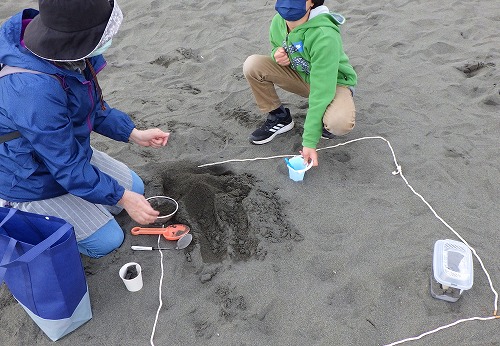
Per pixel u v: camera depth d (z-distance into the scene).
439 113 3.48
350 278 2.33
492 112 3.46
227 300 2.26
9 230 2.12
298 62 2.94
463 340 2.04
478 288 2.26
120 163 2.80
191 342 2.10
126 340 2.13
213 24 5.07
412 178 2.91
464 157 3.05
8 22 2.02
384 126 3.38
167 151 3.31
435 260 2.24
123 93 4.05
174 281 2.37
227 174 3.09
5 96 1.91
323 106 2.71
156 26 5.14
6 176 2.14
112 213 2.76
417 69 4.00
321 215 2.69
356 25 4.77
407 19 4.80
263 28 4.89
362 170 3.00
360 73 4.00
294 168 2.91
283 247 2.51
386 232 2.56
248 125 3.52
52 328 2.06
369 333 2.09
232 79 4.10
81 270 2.05
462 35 4.48
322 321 2.15
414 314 2.16
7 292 2.38
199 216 2.76
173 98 3.94
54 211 2.31
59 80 1.99
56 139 1.99
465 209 2.68
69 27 1.82
